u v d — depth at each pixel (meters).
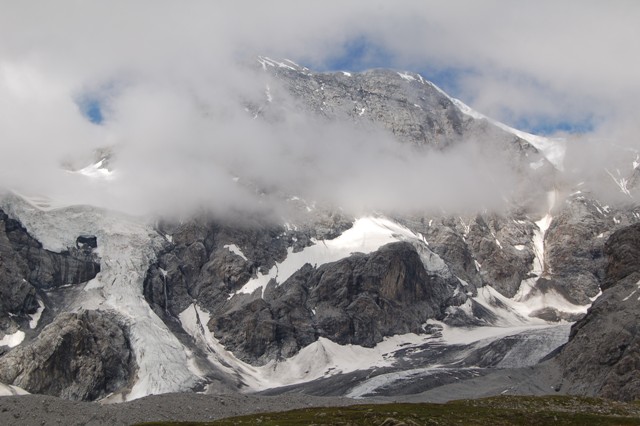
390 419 193.00
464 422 199.25
